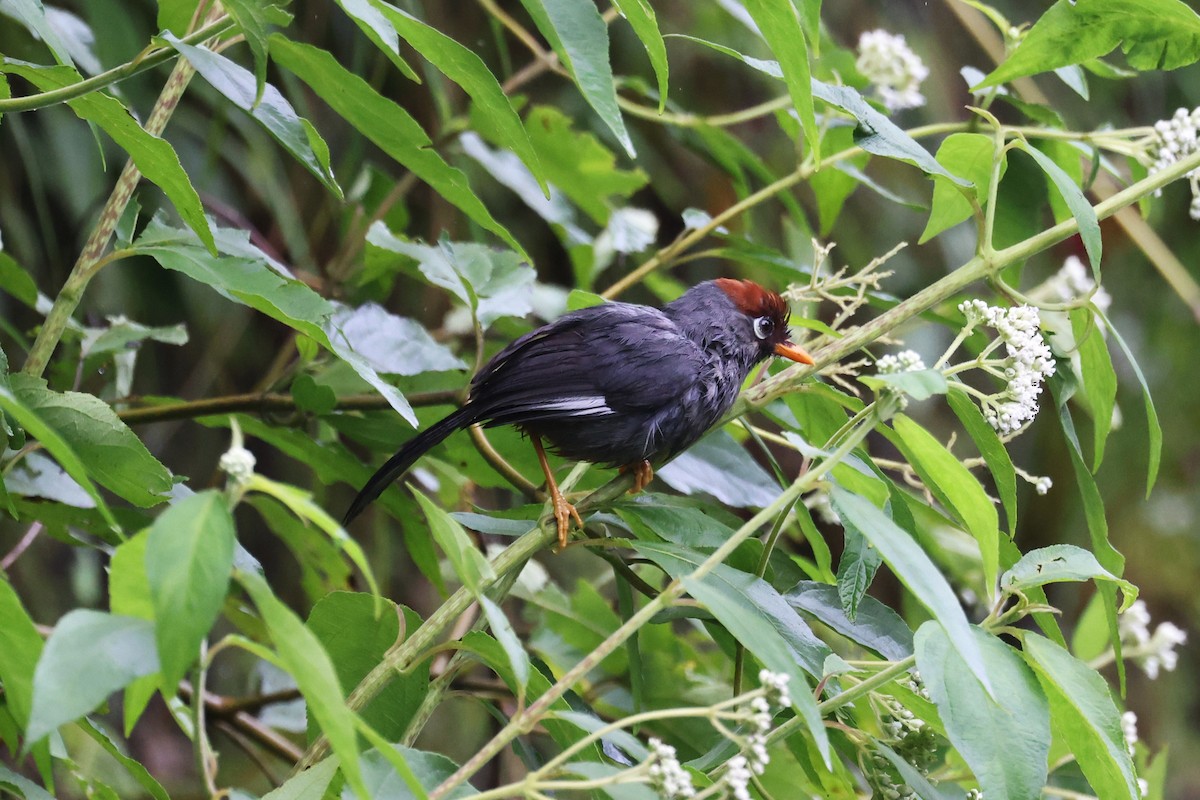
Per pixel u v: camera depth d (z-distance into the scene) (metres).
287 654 3.66
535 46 9.95
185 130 11.83
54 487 7.21
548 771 4.35
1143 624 7.71
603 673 8.76
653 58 4.98
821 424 7.33
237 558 6.11
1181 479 15.52
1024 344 5.68
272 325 12.93
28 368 6.14
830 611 6.24
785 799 7.13
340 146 12.64
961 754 4.63
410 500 8.29
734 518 7.14
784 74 5.28
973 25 12.23
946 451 4.81
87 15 10.48
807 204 13.97
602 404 7.26
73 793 9.07
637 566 8.91
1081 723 5.15
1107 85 14.84
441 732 11.98
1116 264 15.56
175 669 3.45
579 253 10.05
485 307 8.09
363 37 11.48
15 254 11.05
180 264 5.79
